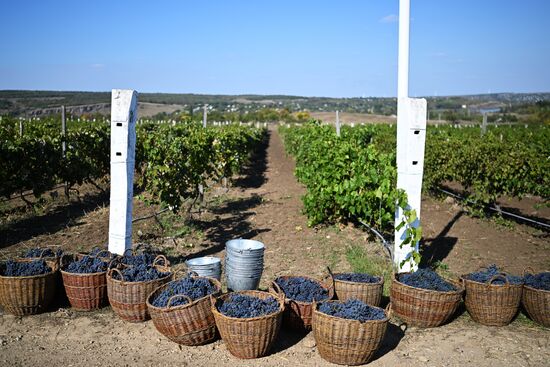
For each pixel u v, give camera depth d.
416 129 6.11
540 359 4.53
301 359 4.43
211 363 4.34
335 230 9.00
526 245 8.41
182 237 8.55
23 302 5.15
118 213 6.44
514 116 50.03
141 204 11.70
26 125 18.27
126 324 5.12
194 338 4.55
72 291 5.32
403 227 6.39
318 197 8.82
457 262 7.38
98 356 4.48
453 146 11.93
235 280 5.45
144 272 5.26
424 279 5.26
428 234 9.10
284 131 36.75
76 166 11.67
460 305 5.77
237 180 16.36
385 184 6.82
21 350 4.58
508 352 4.65
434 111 64.69
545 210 11.72
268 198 12.74
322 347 4.34
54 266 5.59
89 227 9.16
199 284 4.78
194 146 9.73
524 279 5.36
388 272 6.69
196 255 7.54
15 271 5.28
